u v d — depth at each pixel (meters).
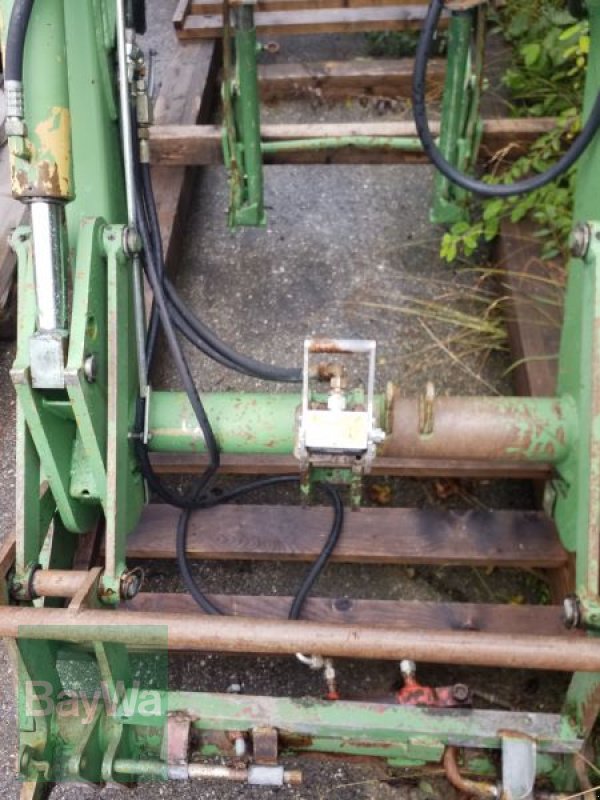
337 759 1.35
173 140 2.35
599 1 1.40
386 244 2.60
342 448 1.27
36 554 1.34
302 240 2.62
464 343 2.29
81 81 1.41
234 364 1.63
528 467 1.81
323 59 3.38
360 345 1.29
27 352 1.26
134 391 1.51
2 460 2.10
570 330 1.53
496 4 2.99
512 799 1.21
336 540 1.71
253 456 1.86
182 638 1.13
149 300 2.04
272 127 2.34
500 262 2.38
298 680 1.70
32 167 1.15
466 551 1.70
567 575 1.68
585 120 1.51
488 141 2.33
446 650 1.11
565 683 1.67
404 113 3.08
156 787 1.57
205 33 3.07
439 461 1.84
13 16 1.10
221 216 2.72
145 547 1.73
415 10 3.07
